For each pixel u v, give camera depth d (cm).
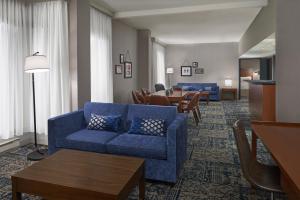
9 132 362
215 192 241
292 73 277
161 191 244
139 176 206
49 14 388
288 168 124
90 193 166
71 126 322
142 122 313
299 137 182
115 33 616
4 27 351
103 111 347
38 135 401
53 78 392
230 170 295
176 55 1141
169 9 527
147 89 770
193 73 1128
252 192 240
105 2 484
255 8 513
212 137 452
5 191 242
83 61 416
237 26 711
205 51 1107
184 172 290
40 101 396
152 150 256
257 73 1106
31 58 313
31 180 181
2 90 351
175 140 250
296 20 272
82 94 414
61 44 389
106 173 191
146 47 762
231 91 1064
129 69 706
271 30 430
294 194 127
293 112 277
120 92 653
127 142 275
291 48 277
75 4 394
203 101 1020
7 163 316
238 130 176
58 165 207
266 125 227
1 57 348
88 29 431
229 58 1084
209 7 505
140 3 492
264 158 334
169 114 315
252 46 648
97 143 281
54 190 175
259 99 515
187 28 739
